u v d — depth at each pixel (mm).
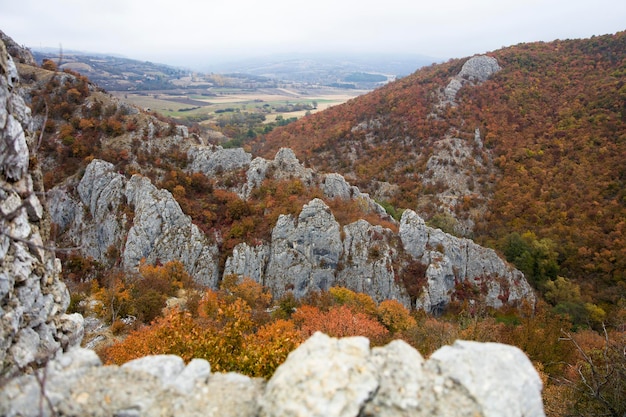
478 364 9734
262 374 16172
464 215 88562
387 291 57281
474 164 98250
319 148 116938
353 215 64125
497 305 61344
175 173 64500
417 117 113000
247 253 57812
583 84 108188
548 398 25203
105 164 61812
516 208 85438
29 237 13180
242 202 63156
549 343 34406
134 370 9938
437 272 58656
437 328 41062
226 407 9320
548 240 74688
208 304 38719
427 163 100625
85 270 53906
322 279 57844
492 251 65250
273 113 195625
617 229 72000
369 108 125938
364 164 108375
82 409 8773
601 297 65375
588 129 94500
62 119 67938
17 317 11594
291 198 63219
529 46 134375
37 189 15141
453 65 133375
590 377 23875
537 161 94250
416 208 91938
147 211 56625
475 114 109875
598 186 81750
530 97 111125
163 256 55781
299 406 8539
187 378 9977
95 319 35812
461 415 8719
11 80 13891
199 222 60344
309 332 36594
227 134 135875
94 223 60281
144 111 76750
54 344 13188
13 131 12500
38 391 8789
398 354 10133
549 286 68000
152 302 38062
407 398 9031
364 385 9016
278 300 54156
